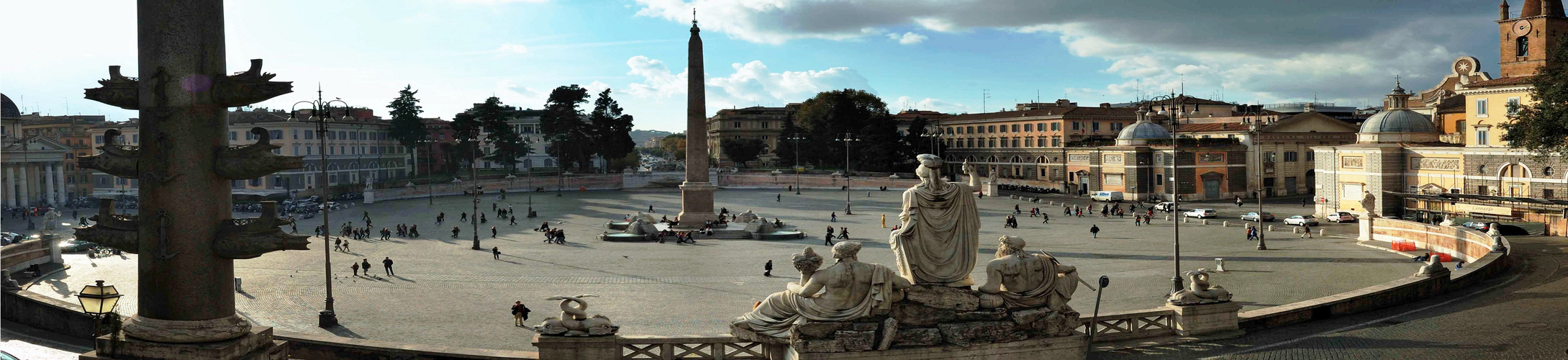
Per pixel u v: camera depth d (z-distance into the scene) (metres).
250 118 139.75
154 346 17.11
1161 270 53.09
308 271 56.31
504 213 103.50
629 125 171.62
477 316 40.41
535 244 74.75
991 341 19.12
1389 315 26.95
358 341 22.03
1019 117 160.38
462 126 163.88
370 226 88.75
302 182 141.75
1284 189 127.56
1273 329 24.55
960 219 19.53
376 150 167.25
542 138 199.88
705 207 84.19
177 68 16.64
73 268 56.44
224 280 17.64
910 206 19.23
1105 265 56.50
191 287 17.20
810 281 18.69
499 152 166.38
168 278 17.16
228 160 17.00
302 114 148.88
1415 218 84.19
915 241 19.20
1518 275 36.91
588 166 180.38
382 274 55.50
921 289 19.02
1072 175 141.62
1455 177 82.56
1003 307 19.59
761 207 116.88
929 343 18.80
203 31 16.77
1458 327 24.88
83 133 143.88
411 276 54.03
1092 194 124.69
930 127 179.62
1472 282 34.22
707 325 37.72
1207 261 57.00
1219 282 47.53
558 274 54.81
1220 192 123.06
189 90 16.70
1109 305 40.81
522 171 178.25
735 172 168.50
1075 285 20.30
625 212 109.62
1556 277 35.31
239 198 124.94
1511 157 76.81
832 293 18.62
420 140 163.25
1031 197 131.12
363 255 66.50
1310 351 22.08
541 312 41.53
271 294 47.25
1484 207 78.88
